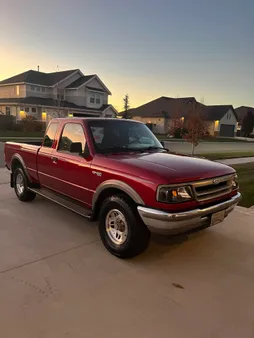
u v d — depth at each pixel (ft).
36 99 113.50
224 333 7.52
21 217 15.90
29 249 12.03
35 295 8.87
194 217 10.09
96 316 8.00
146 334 7.38
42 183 16.79
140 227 10.67
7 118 95.81
